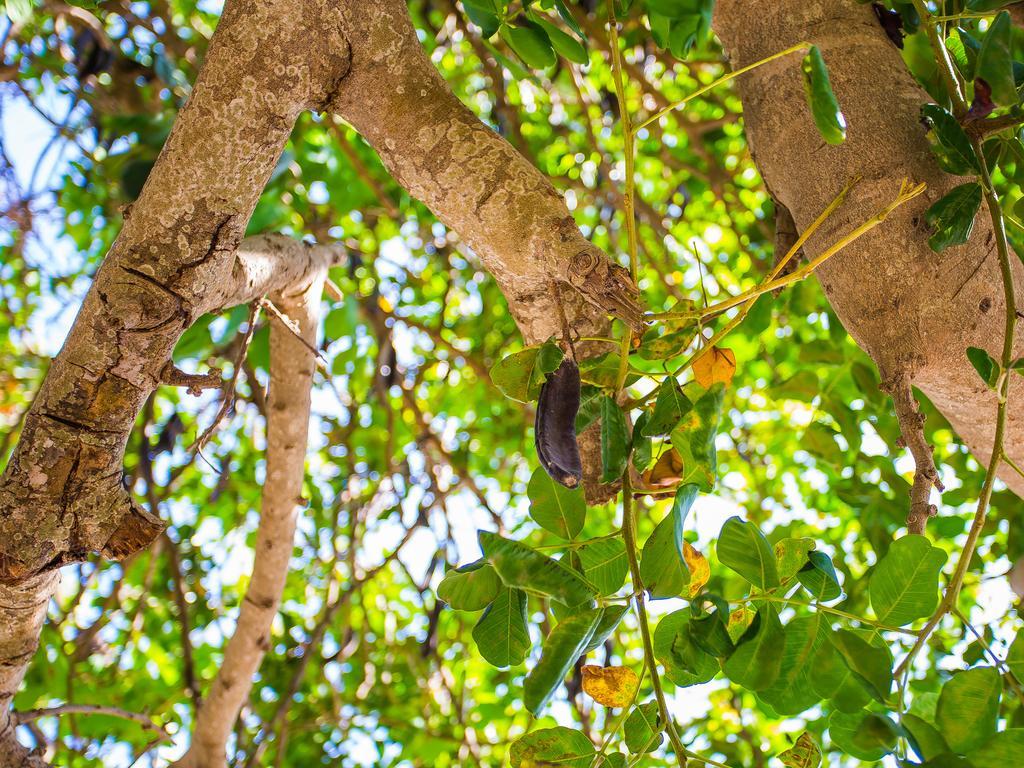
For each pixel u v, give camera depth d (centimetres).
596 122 431
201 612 421
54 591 166
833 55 168
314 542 447
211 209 133
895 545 133
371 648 424
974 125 147
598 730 378
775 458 455
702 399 127
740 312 137
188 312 140
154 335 140
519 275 141
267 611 255
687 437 135
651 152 399
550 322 148
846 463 289
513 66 231
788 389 264
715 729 408
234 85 125
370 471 449
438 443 379
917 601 131
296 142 348
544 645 120
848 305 157
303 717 402
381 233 439
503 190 134
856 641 120
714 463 125
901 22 176
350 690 411
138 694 379
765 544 128
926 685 236
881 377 153
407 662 415
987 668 125
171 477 358
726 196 419
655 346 134
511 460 481
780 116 170
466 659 426
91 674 377
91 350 140
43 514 148
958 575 131
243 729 341
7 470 149
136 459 393
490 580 135
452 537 366
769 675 124
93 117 339
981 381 155
